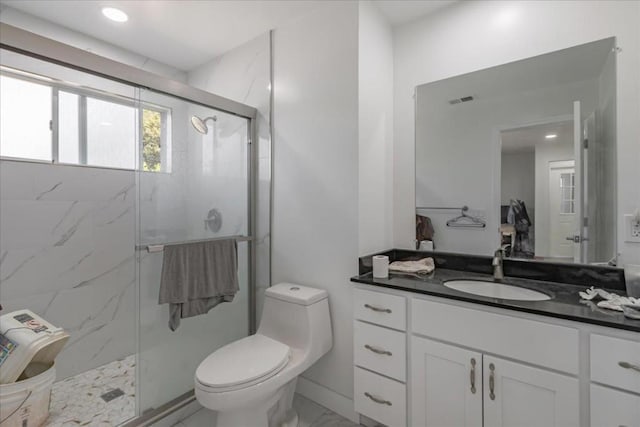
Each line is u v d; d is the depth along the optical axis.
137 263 1.67
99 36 2.16
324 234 1.85
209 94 1.95
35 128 1.93
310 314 1.67
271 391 1.39
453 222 1.83
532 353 1.15
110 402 1.84
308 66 1.92
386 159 1.96
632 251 1.35
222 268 1.96
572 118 1.49
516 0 1.62
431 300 1.38
